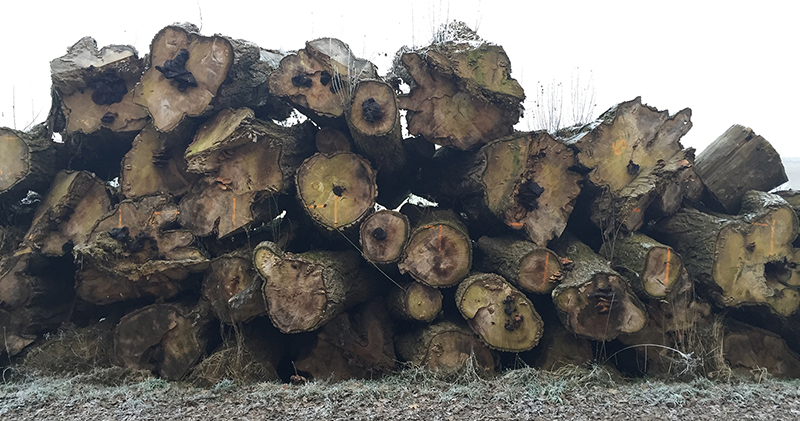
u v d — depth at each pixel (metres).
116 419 2.99
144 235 3.97
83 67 4.56
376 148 4.02
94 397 3.34
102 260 3.74
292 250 4.38
